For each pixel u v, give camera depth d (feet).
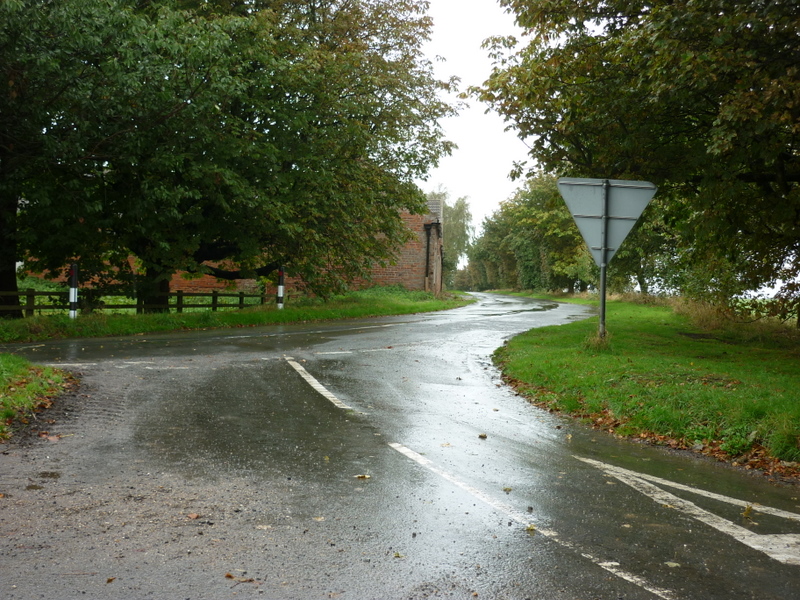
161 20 53.72
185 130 57.36
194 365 36.55
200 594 11.11
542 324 69.97
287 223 68.80
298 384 32.04
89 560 12.31
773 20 32.12
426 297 124.98
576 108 45.11
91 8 47.34
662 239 104.47
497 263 325.62
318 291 84.02
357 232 81.66
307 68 66.80
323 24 73.87
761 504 16.93
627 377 31.58
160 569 12.01
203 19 57.47
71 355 38.99
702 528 14.92
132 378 31.83
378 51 80.48
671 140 46.62
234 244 76.54
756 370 35.42
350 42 75.05
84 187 54.49
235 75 62.85
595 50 42.52
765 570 12.66
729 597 11.48
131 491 16.28
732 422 23.39
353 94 76.64
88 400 26.66
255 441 21.48
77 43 46.98
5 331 47.47
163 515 14.73
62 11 45.50
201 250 76.43
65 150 50.21
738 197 45.21
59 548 12.80
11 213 58.44
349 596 11.19
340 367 37.86
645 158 44.52
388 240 91.20
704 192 41.83
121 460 18.90
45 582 11.38
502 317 81.00
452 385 33.58
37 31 45.62
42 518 14.34
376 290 127.85
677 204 55.57
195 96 56.13
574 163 49.01
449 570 12.28
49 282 110.83
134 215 58.29
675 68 34.86
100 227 59.98
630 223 39.86
